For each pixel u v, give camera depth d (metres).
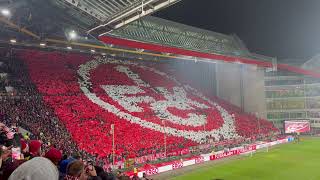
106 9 15.66
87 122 37.53
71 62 52.47
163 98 54.53
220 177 31.45
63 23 22.34
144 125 42.72
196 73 70.44
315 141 60.09
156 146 38.50
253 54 58.06
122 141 36.56
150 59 65.81
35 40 45.97
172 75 66.06
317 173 32.78
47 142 27.08
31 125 31.27
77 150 30.31
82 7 16.14
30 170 3.17
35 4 20.55
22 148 9.20
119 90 50.47
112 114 42.19
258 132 59.09
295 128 63.66
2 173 4.48
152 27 40.25
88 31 20.36
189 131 46.47
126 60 63.19
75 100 41.91
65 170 4.93
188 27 47.34
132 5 13.92
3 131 10.80
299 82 73.12
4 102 34.38
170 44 33.16
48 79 44.53
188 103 57.09
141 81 57.28
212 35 51.94
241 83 69.06
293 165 37.38
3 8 20.89
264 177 31.53
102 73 53.72
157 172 32.62
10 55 46.28
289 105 73.19
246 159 41.88
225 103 66.50
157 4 13.26
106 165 30.03
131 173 29.45
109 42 25.67
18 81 41.03
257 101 70.88
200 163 38.44
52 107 37.75
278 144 56.16
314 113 72.19
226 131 52.34
